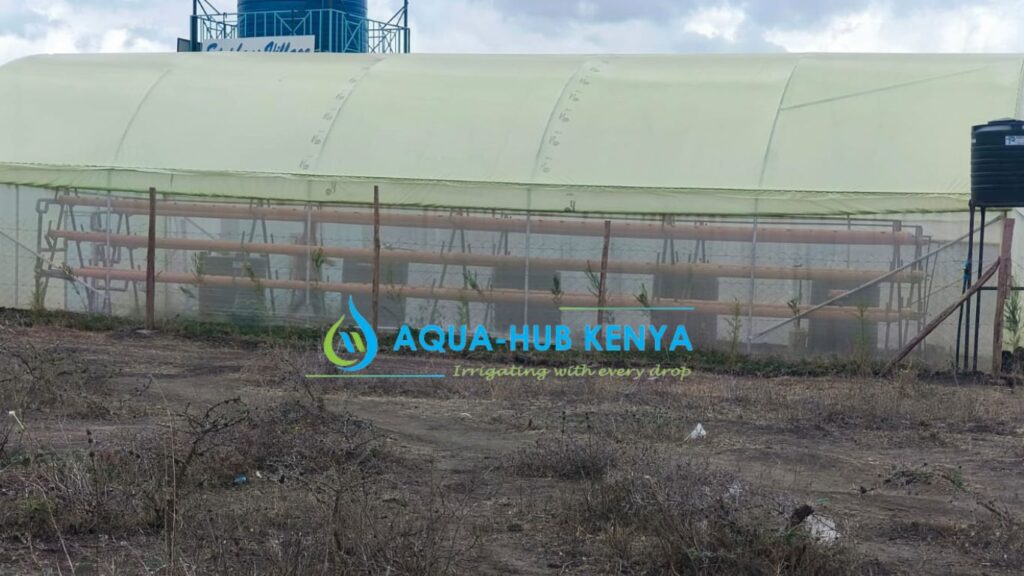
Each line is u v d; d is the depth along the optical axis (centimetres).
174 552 700
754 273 1983
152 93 2497
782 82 2317
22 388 1244
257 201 2161
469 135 2273
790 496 881
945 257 1900
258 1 3788
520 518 873
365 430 1098
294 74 2552
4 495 841
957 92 2188
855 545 805
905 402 1462
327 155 2269
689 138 2195
